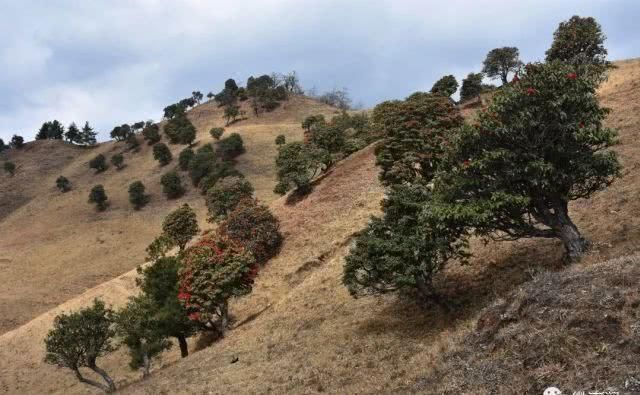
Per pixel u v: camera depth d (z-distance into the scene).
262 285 35.19
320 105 132.25
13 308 55.69
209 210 54.09
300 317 24.64
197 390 19.16
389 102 51.06
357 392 13.55
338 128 56.03
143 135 124.06
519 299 11.22
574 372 8.36
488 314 11.83
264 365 19.95
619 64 47.16
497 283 17.31
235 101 138.88
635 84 35.53
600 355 8.40
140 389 22.33
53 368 38.47
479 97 59.78
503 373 9.41
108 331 29.12
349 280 18.17
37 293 60.00
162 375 23.97
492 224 14.57
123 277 49.78
